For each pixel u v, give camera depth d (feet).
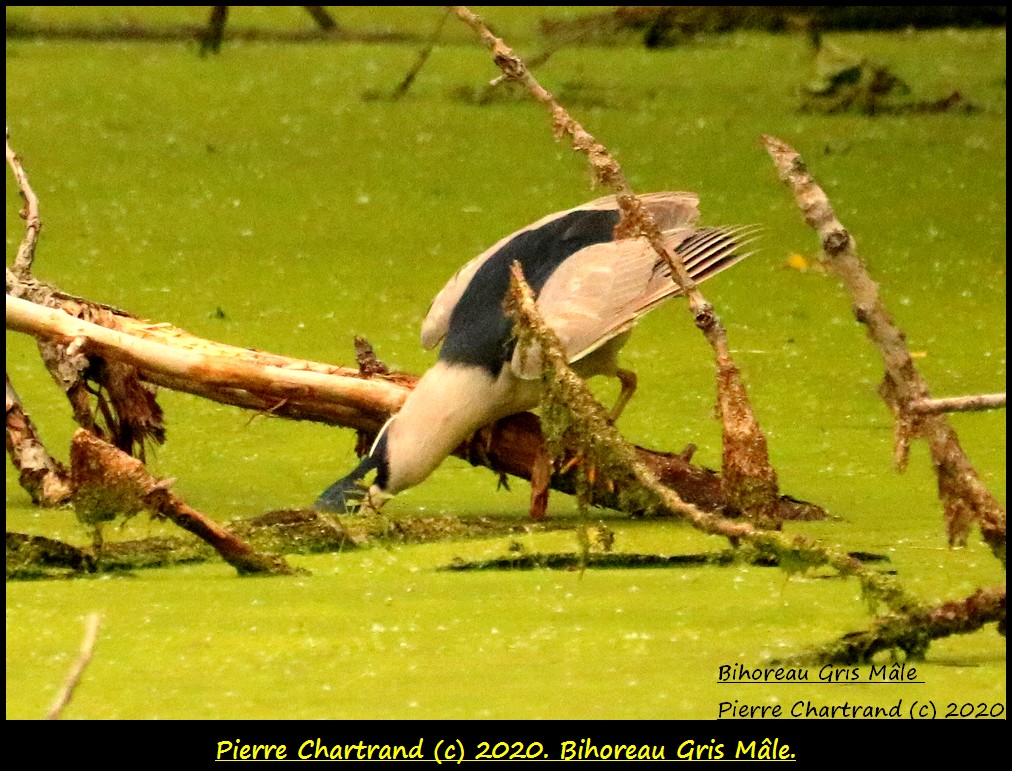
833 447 40.88
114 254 62.13
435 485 38.68
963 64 108.68
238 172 79.05
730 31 124.98
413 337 51.31
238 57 116.67
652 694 23.82
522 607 28.40
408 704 23.41
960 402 23.98
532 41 120.88
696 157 81.92
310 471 39.37
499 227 67.97
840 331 52.80
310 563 32.09
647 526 34.32
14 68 109.60
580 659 25.41
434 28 128.57
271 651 26.04
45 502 37.11
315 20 128.88
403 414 35.06
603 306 33.94
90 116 93.20
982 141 86.43
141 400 37.29
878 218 69.67
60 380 37.58
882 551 32.01
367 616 27.89
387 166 80.94
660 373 48.08
